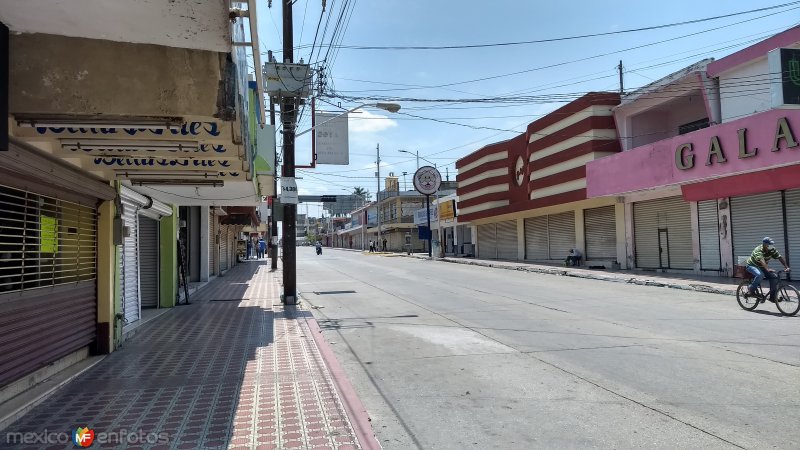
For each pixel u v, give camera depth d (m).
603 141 24.34
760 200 17.55
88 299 7.70
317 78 14.29
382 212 73.38
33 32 4.32
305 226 168.88
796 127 14.43
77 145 5.97
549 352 7.94
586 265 26.94
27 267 5.94
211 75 4.74
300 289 19.12
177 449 4.32
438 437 4.70
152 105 4.66
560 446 4.41
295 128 14.88
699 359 7.30
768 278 11.45
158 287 13.76
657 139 23.72
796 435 4.51
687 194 19.52
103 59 4.59
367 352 8.30
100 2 3.78
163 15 3.98
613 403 5.50
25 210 5.88
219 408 5.38
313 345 8.67
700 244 19.98
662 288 17.17
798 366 6.84
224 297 16.45
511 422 5.03
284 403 5.54
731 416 5.01
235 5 4.42
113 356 7.90
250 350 8.29
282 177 14.60
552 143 27.83
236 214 28.31
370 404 5.68
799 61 12.53
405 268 29.84
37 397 5.59
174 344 8.83
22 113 4.52
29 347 5.88
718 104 18.77
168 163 7.53
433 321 11.17
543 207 28.16
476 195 37.56
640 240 23.39
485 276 23.11
